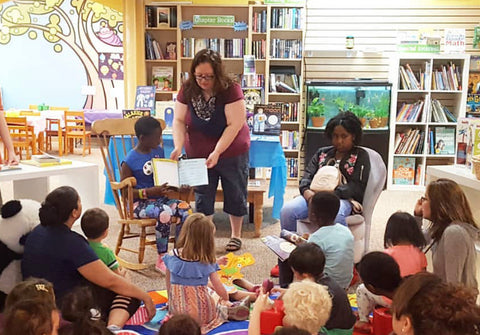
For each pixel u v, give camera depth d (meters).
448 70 6.66
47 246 2.42
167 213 3.61
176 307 2.71
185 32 7.17
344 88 6.56
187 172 3.79
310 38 7.09
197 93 3.86
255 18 6.93
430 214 2.75
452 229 2.59
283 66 7.09
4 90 11.16
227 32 7.18
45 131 9.38
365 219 3.73
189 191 3.75
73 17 10.98
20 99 11.20
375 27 7.01
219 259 3.63
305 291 2.09
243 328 2.76
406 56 6.54
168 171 3.72
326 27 7.04
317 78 7.09
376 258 2.45
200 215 2.76
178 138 3.99
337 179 3.64
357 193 3.63
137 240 4.42
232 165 4.07
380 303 2.63
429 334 1.38
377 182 3.70
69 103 11.24
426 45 6.57
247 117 5.22
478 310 1.38
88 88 10.81
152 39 7.08
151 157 3.79
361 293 2.68
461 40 6.62
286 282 3.17
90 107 11.25
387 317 2.49
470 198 3.36
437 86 6.66
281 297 2.55
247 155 4.17
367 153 3.73
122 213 3.84
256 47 6.98
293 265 2.54
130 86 6.98
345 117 3.70
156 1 7.11
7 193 6.01
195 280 2.68
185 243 2.69
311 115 6.60
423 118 6.70
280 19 6.89
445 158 6.97
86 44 11.06
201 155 4.05
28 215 2.54
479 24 6.91
